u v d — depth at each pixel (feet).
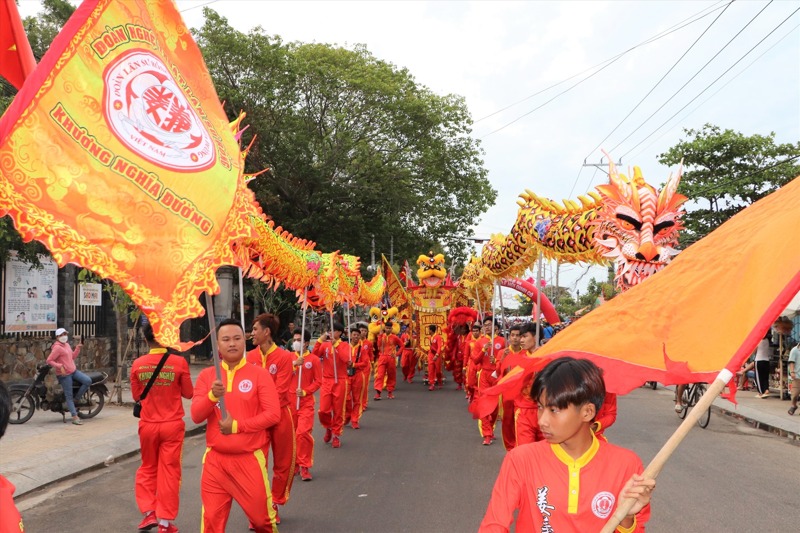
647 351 10.48
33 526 21.80
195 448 35.29
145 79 12.59
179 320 11.64
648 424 43.39
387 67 96.48
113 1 12.28
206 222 12.67
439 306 74.38
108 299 67.21
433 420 45.16
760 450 35.14
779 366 55.52
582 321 11.41
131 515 23.07
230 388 17.63
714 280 10.53
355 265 50.52
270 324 22.48
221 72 78.59
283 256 27.61
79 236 10.91
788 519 22.71
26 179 10.60
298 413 28.22
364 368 41.81
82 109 11.48
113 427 38.42
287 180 82.94
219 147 13.82
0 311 54.49
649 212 25.77
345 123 92.22
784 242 9.73
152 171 12.13
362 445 36.09
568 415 8.84
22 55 12.23
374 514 23.25
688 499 25.20
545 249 30.76
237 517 23.41
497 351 38.65
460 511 23.63
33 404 39.78
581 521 8.96
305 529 21.57
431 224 104.53
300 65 82.43
